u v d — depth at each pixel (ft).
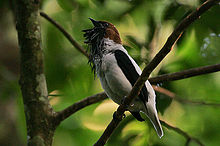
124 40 32.40
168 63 31.07
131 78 25.09
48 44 33.68
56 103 31.60
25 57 22.18
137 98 25.14
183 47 32.01
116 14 35.29
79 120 31.01
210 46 32.89
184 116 32.27
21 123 30.96
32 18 22.40
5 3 36.17
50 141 21.86
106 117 29.19
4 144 40.24
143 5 34.73
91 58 27.89
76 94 32.53
